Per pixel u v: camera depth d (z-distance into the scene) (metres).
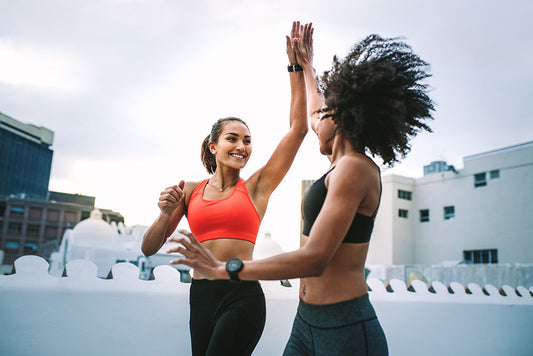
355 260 1.56
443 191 35.59
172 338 3.20
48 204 65.62
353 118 1.65
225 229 2.28
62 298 3.00
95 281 3.13
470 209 33.66
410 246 36.34
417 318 4.24
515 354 4.73
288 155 2.47
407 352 4.12
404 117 1.67
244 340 2.10
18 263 3.00
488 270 21.11
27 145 78.06
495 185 32.56
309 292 1.62
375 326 1.54
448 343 4.32
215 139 2.50
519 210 30.89
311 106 2.40
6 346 2.83
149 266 21.33
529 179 30.78
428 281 24.20
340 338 1.50
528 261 29.70
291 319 3.60
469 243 33.16
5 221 63.91
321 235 1.36
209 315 2.14
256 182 2.47
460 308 4.47
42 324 2.93
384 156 1.74
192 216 2.35
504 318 4.72
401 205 36.56
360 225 1.56
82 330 3.00
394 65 1.73
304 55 2.48
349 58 1.79
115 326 3.08
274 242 13.72
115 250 23.58
